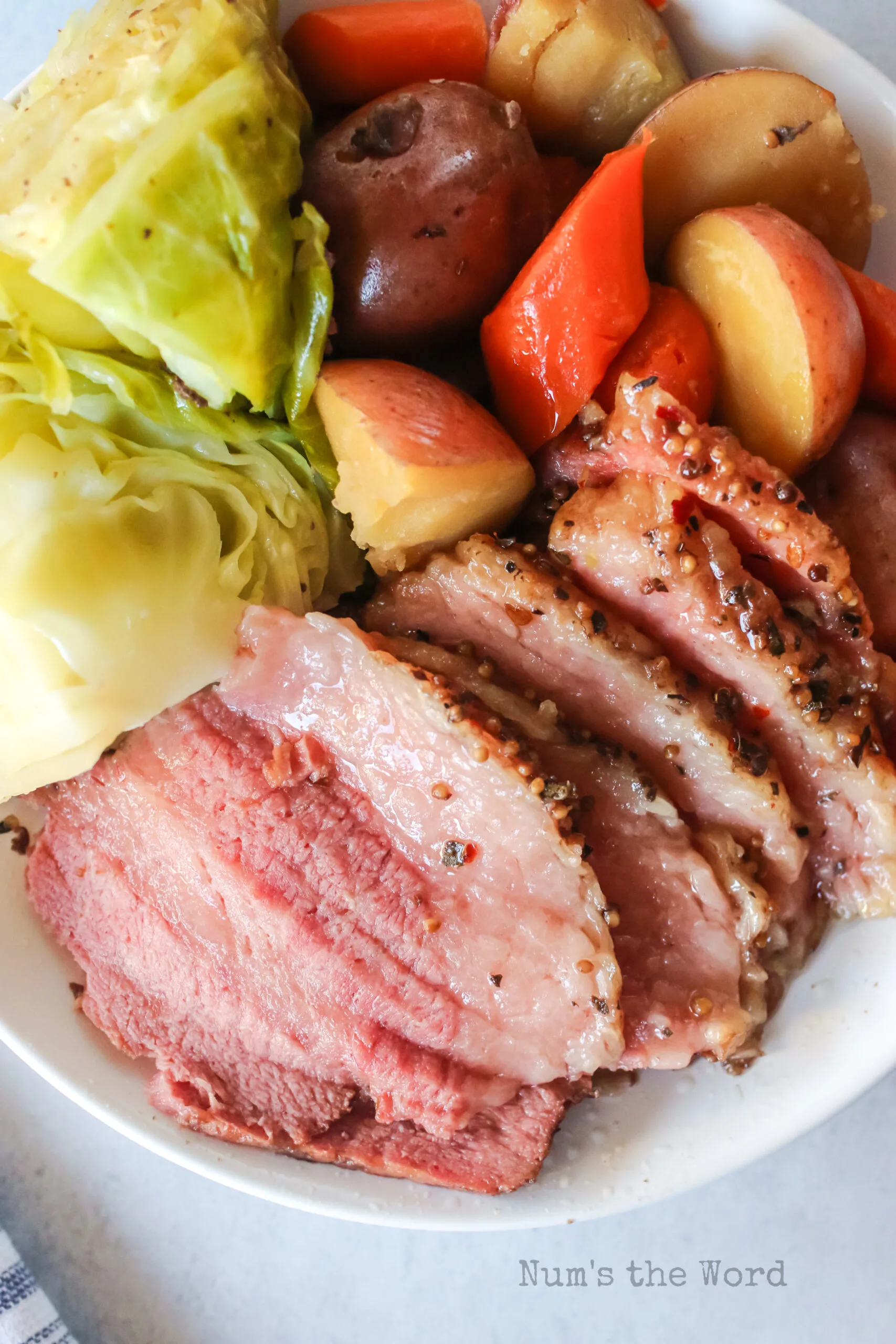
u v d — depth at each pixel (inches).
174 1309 18.6
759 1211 18.1
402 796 15.4
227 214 14.4
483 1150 15.7
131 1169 18.6
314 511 15.9
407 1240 18.5
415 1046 15.6
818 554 14.7
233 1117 16.2
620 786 15.5
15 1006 16.6
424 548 15.6
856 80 15.6
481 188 15.0
